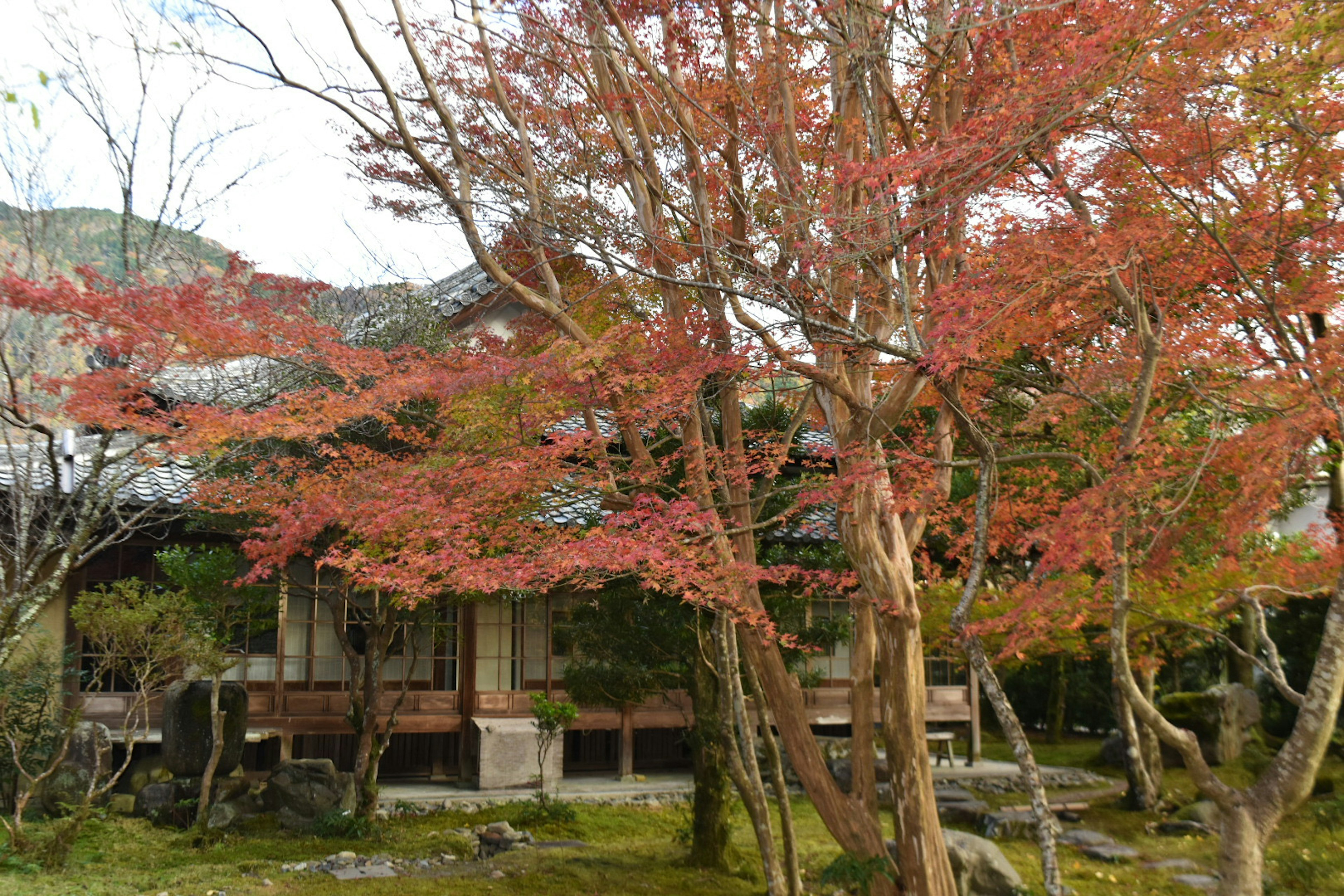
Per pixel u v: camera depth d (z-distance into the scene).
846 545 6.88
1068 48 5.36
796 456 9.16
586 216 7.39
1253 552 7.97
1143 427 6.96
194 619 9.71
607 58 6.64
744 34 6.99
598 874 8.77
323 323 9.84
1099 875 8.73
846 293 6.70
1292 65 5.58
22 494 7.36
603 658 9.56
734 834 10.87
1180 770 14.08
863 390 7.04
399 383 6.37
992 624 6.11
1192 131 6.29
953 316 5.64
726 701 7.50
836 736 16.08
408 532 6.14
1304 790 5.45
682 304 7.13
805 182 6.63
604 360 6.39
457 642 13.81
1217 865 8.98
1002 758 17.02
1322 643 5.55
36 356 7.14
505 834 9.95
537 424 6.57
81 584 11.65
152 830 9.94
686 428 7.18
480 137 7.36
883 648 6.92
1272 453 6.59
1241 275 6.35
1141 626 8.88
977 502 6.56
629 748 14.27
